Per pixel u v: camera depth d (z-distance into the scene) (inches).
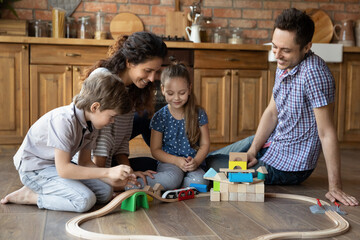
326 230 53.0
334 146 73.2
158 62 70.1
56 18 143.4
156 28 159.0
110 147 71.5
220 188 70.2
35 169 63.2
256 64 145.9
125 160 79.9
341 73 152.6
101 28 152.2
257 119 147.8
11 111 133.3
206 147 82.5
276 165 83.7
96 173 59.5
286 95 79.4
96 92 58.4
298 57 72.9
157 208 64.6
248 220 58.6
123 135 77.6
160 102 139.7
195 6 154.9
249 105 146.9
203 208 65.0
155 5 158.2
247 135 147.9
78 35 153.6
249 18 165.0
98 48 135.8
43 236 50.7
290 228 55.2
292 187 84.0
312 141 80.8
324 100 72.4
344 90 153.3
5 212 61.0
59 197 61.8
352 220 59.8
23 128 134.3
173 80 78.2
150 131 92.0
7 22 142.0
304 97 76.6
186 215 60.8
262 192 69.6
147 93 78.9
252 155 86.6
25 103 133.6
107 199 66.3
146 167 84.7
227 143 146.7
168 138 83.3
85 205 60.3
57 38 131.6
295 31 69.7
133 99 77.2
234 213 62.2
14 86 132.6
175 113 83.1
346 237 52.1
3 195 72.7
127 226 55.0
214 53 142.4
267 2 165.6
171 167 78.7
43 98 134.5
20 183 83.3
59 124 59.1
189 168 78.6
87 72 72.2
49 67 133.8
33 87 133.6
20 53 131.9
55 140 58.8
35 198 64.4
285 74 77.9
